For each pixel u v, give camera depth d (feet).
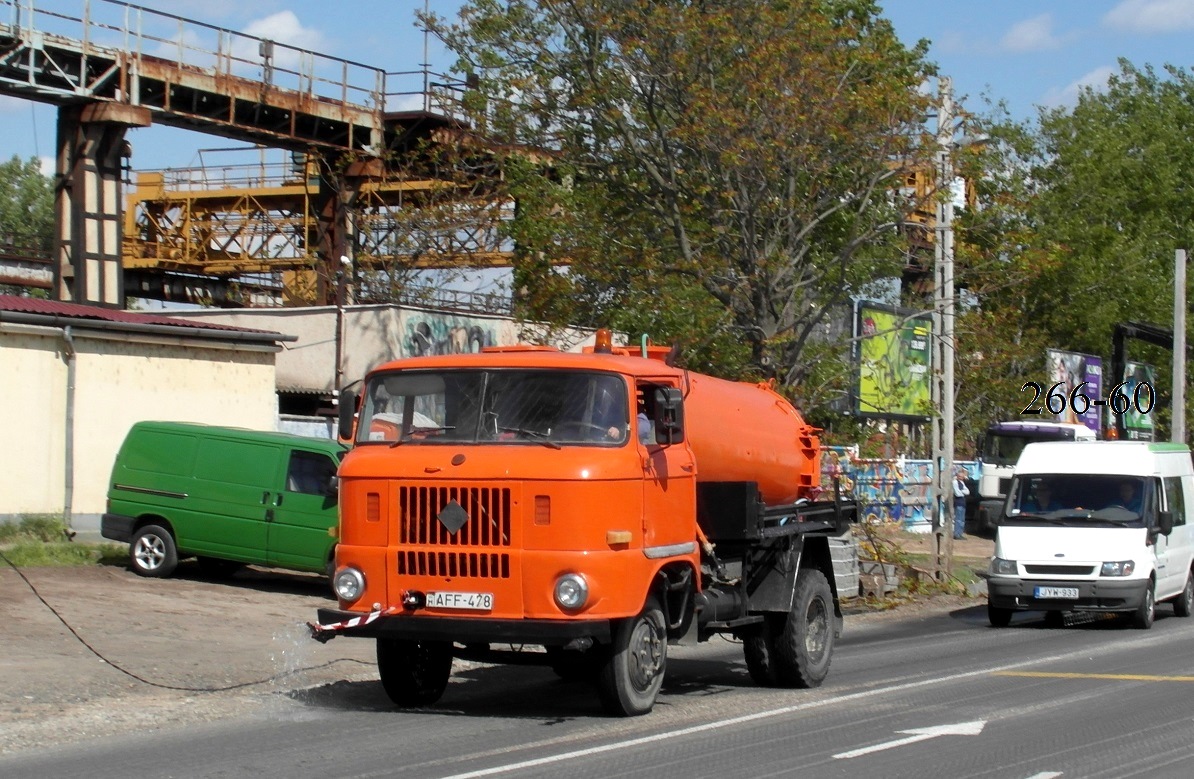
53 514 69.67
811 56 76.54
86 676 38.75
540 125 85.30
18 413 68.64
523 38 83.05
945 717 33.99
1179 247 167.84
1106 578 61.21
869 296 108.06
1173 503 69.00
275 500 60.13
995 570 63.21
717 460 38.52
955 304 81.41
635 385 33.60
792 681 39.78
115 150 95.86
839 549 70.74
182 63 100.68
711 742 29.94
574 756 27.99
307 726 32.30
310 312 99.86
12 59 90.38
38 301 77.51
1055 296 153.07
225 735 30.96
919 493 108.78
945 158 77.71
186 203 145.79
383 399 33.91
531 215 83.76
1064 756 28.73
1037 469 67.21
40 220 227.81
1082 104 176.14
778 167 77.71
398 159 116.06
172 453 62.13
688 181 81.66
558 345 83.82
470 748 29.01
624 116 82.43
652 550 32.99
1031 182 157.89
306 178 126.93
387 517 32.19
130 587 57.88
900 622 65.92
